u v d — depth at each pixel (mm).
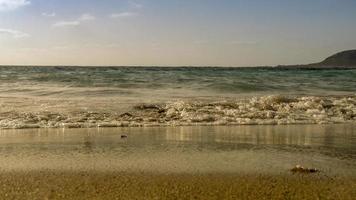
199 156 6820
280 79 27844
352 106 13766
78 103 13758
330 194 4953
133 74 32062
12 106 12852
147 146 7637
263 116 11672
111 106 13094
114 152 7098
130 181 5395
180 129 9711
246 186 5227
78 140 8219
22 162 6340
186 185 5254
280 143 8031
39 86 21359
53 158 6613
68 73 33469
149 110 12469
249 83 22875
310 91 20234
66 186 5188
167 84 22375
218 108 12758
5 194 4906
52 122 10422
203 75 31828
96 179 5473
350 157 6871
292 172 5863
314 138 8609
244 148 7527
